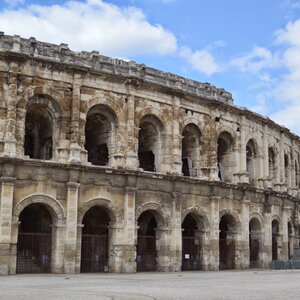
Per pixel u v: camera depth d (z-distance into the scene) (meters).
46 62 48.50
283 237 70.62
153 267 56.25
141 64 55.56
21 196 45.44
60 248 46.75
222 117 62.31
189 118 58.56
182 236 60.78
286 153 77.69
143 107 54.44
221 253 62.44
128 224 50.38
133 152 52.34
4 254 43.56
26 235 49.16
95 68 51.69
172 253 53.81
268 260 66.00
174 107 56.69
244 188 62.00
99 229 56.22
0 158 44.16
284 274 48.97
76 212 47.44
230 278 41.34
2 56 46.69
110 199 50.09
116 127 52.53
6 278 39.25
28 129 54.81
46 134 53.00
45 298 23.25
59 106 49.09
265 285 32.78
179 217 54.66
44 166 46.56
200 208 57.28
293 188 78.81
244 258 61.84
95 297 23.92
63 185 47.62
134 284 33.41
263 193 66.44
